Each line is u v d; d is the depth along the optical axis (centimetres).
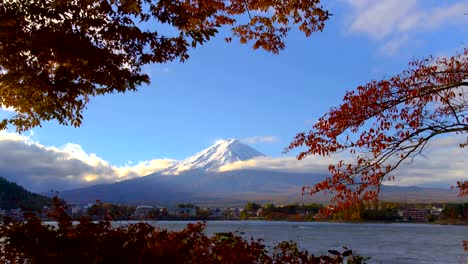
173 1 805
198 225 732
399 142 766
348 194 782
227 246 693
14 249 590
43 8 743
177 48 858
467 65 773
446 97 770
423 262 3928
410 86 773
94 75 860
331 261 710
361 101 770
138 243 619
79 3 762
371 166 775
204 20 859
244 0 875
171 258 627
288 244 762
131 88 914
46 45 775
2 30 746
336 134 779
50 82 893
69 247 593
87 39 794
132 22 806
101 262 595
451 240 7500
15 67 847
